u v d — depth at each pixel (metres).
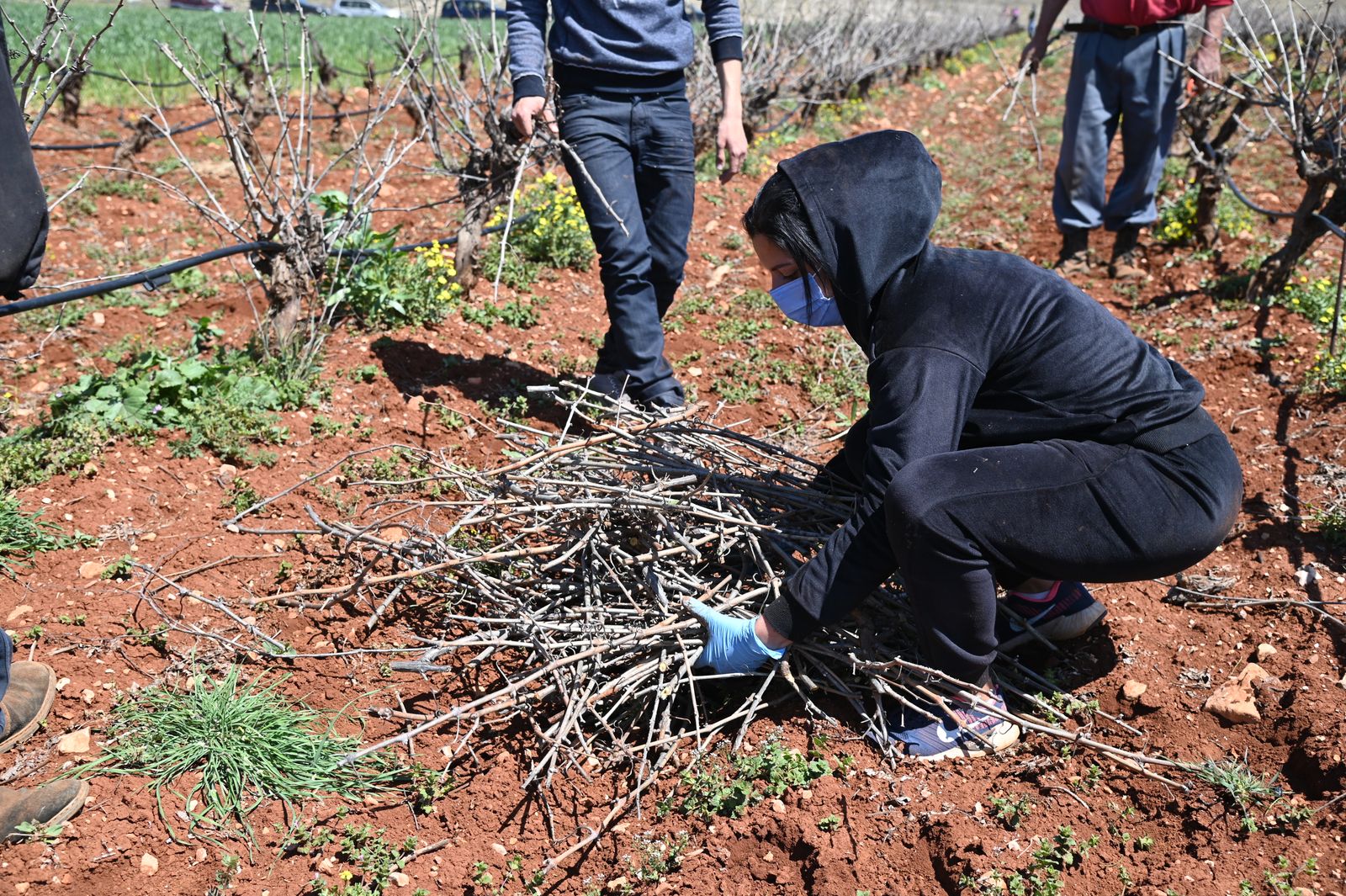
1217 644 3.25
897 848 2.62
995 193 8.25
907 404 2.54
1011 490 2.53
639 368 4.32
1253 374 4.94
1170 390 2.68
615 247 4.19
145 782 2.70
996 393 2.68
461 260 5.64
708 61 9.04
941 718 2.90
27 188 2.39
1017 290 2.61
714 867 2.62
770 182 2.66
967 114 11.88
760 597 3.12
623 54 4.11
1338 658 3.10
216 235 6.75
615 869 2.62
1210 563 3.62
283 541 3.64
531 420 4.46
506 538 3.33
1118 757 2.68
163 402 4.29
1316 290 5.39
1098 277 6.35
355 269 5.27
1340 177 5.13
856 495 3.25
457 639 3.23
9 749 2.73
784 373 5.02
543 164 6.86
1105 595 3.48
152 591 3.32
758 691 3.03
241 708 2.86
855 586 2.68
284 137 4.93
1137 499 2.56
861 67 12.06
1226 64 11.20
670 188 4.38
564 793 2.84
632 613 3.05
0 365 4.82
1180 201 6.99
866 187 2.56
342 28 21.08
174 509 3.77
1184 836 2.63
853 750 2.91
